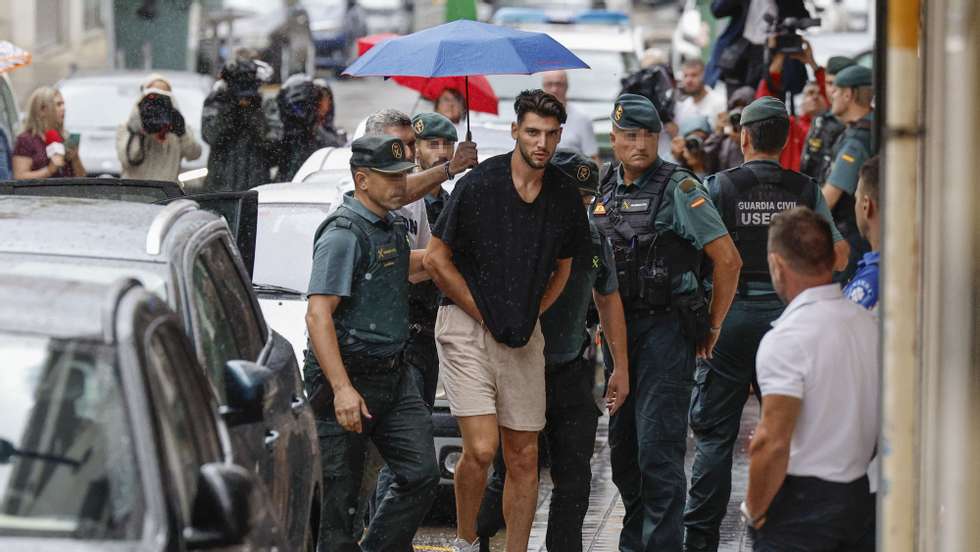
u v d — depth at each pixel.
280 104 42.03
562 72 42.72
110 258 15.53
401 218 21.02
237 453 14.55
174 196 23.23
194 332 15.32
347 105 87.50
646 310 21.62
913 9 12.30
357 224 20.03
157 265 15.58
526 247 19.91
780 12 39.62
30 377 12.19
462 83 37.88
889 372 12.59
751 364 22.70
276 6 78.94
